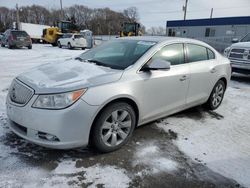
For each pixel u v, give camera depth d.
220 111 5.58
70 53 19.36
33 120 3.05
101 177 3.01
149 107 3.89
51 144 3.04
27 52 18.20
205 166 3.39
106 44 4.79
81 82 3.21
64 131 3.02
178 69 4.29
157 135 4.18
